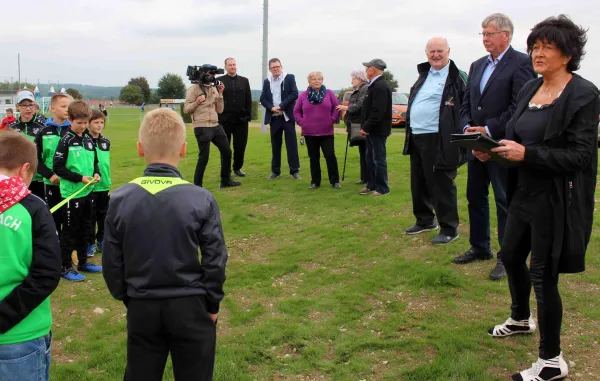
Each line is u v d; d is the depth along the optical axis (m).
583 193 3.11
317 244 6.04
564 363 3.23
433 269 4.96
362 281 4.93
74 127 5.21
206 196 2.50
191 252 2.42
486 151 3.14
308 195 8.36
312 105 8.51
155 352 2.48
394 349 3.75
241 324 4.23
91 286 5.14
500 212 4.75
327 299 4.60
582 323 3.96
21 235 2.33
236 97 9.74
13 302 2.32
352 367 3.53
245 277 5.19
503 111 4.69
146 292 2.40
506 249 3.47
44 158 5.42
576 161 2.97
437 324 4.06
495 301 4.40
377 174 7.97
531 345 3.70
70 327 4.25
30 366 2.41
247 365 3.60
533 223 3.19
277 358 3.70
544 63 3.09
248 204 8.02
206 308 2.49
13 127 6.17
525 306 3.73
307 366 3.58
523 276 3.59
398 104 22.66
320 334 3.98
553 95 3.15
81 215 5.30
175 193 2.44
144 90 82.50
